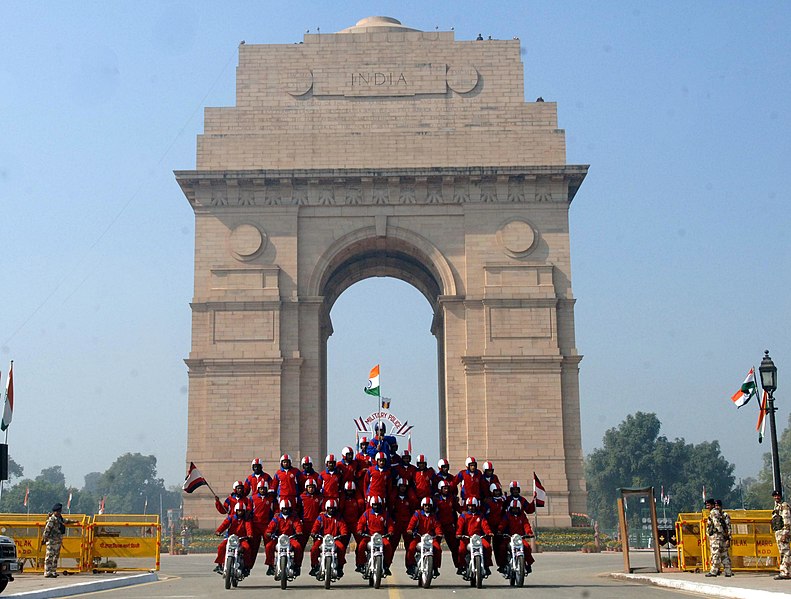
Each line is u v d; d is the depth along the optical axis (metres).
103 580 39.69
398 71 83.19
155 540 48.00
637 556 66.00
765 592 30.58
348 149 81.69
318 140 81.81
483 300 79.06
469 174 80.31
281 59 83.44
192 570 51.12
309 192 81.31
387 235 80.81
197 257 80.38
